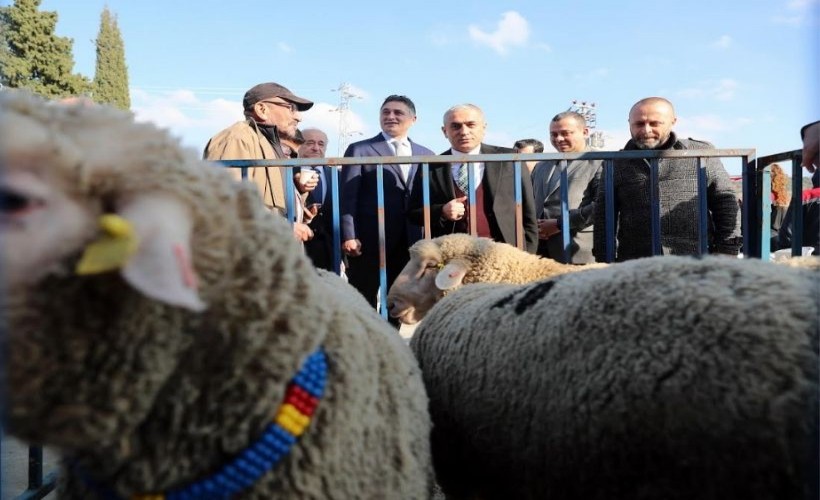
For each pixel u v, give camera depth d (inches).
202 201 43.8
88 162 39.0
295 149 190.5
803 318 51.1
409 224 178.9
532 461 69.8
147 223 37.7
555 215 196.5
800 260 99.8
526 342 72.8
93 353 41.2
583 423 61.2
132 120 44.9
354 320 60.8
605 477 59.8
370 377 58.3
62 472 54.9
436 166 170.2
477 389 79.9
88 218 39.1
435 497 102.9
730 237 152.1
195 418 46.2
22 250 37.7
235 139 156.7
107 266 36.2
